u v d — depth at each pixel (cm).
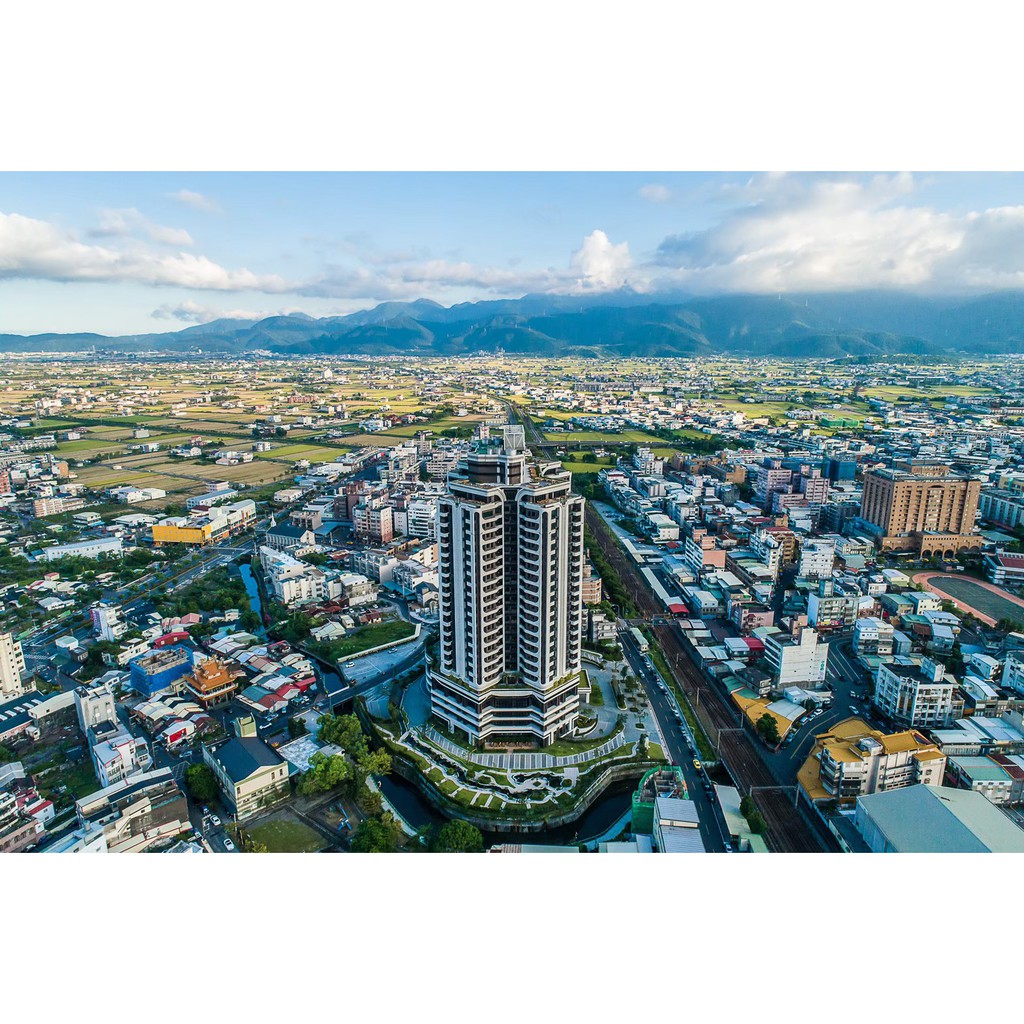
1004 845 18425
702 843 19562
